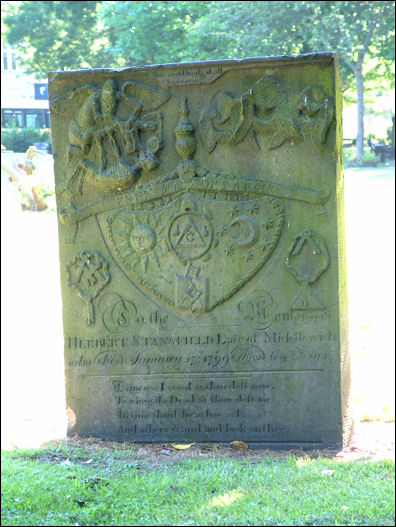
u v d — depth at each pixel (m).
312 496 2.49
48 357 4.14
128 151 2.96
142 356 2.98
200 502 2.47
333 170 2.84
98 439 3.00
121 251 2.98
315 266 2.87
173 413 2.97
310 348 2.89
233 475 2.65
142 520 2.39
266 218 2.88
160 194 2.95
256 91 2.86
